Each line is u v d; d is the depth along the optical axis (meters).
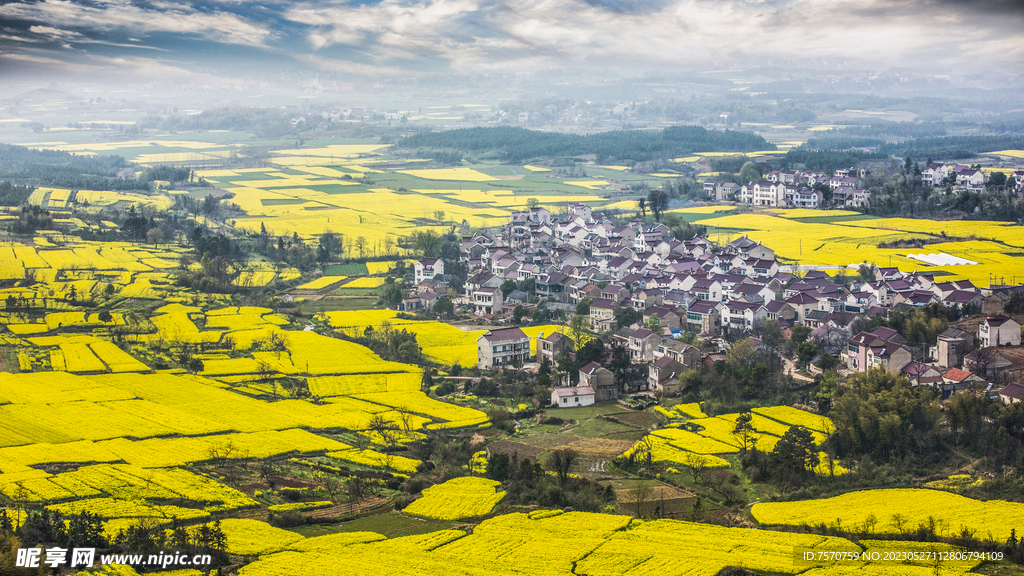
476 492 160.00
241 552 135.12
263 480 166.38
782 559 128.50
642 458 174.25
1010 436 168.50
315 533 144.00
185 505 154.00
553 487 157.25
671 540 137.25
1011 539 131.62
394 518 150.00
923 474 165.12
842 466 169.25
